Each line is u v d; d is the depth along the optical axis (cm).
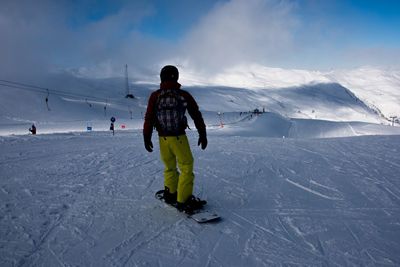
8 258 307
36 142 1160
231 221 388
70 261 303
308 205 441
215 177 584
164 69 399
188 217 401
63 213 417
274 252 314
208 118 7906
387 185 530
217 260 301
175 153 402
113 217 404
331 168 648
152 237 349
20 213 417
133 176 600
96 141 1223
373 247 322
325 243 331
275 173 612
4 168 674
